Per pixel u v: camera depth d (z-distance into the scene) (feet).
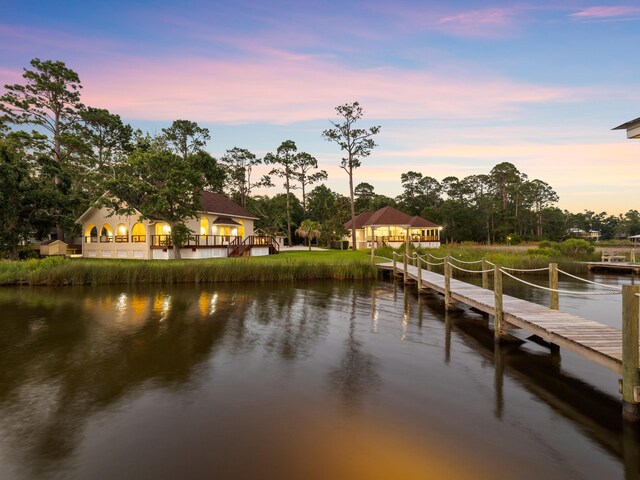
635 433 17.37
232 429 17.97
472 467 14.96
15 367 26.91
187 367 26.91
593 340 21.74
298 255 117.50
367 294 59.88
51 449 16.38
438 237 169.07
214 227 124.06
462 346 31.96
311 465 15.08
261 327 38.63
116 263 75.61
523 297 56.75
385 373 25.63
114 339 34.17
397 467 14.96
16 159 101.60
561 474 14.51
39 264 74.13
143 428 18.12
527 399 21.30
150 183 99.40
